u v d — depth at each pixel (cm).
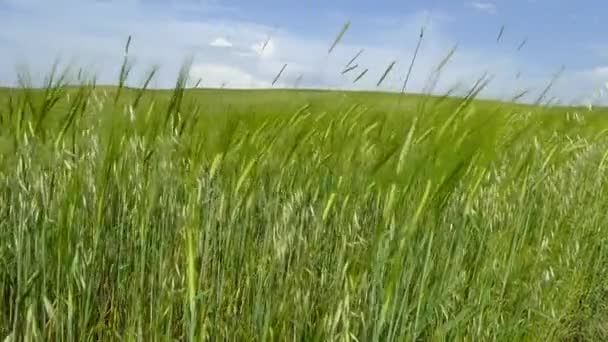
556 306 220
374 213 184
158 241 156
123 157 161
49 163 156
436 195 130
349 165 177
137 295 143
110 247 161
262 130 165
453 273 146
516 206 207
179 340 138
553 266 236
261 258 154
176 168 153
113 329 145
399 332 135
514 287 189
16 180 156
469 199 151
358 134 177
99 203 143
